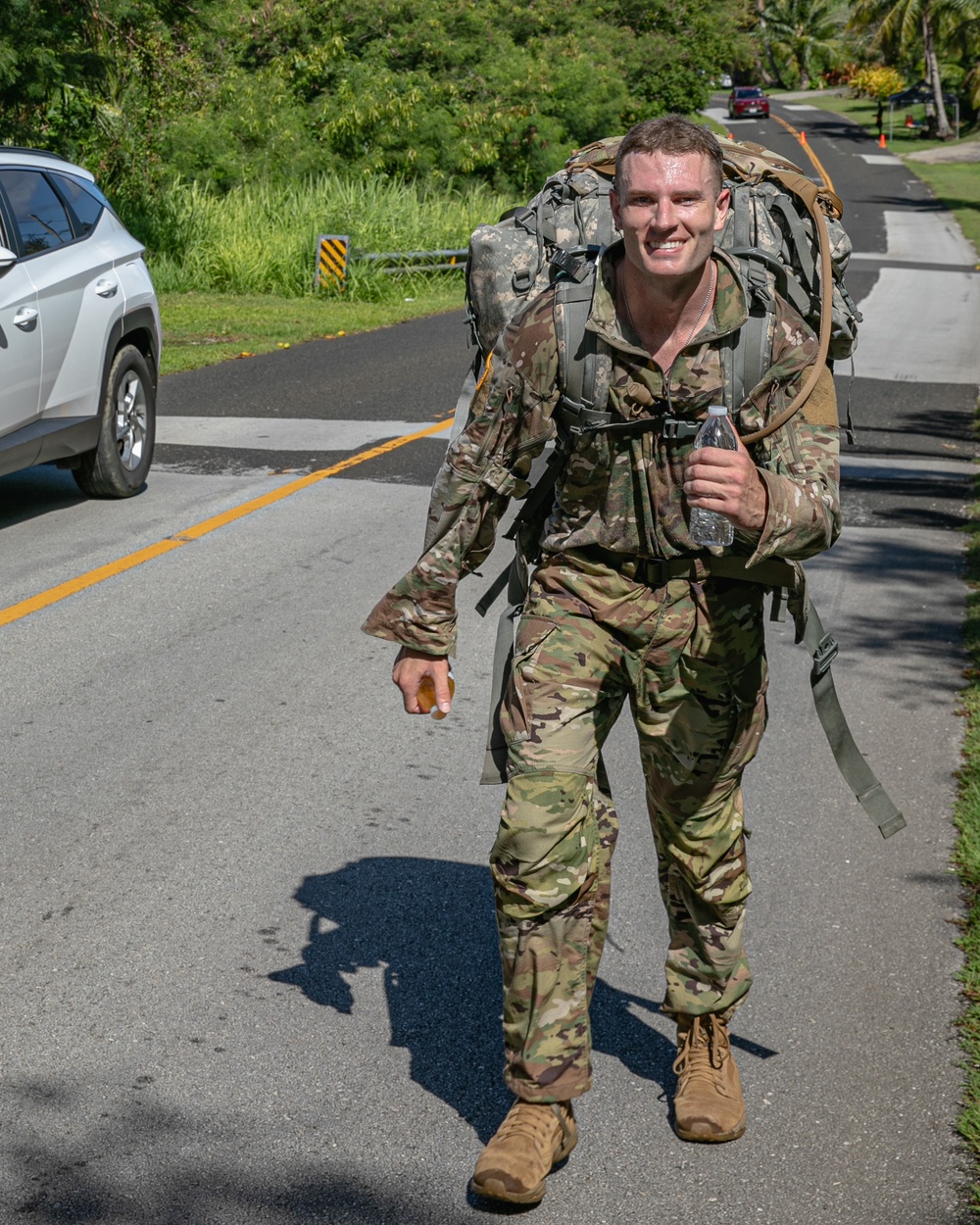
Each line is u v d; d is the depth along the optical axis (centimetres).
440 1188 280
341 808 459
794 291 271
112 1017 338
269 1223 269
